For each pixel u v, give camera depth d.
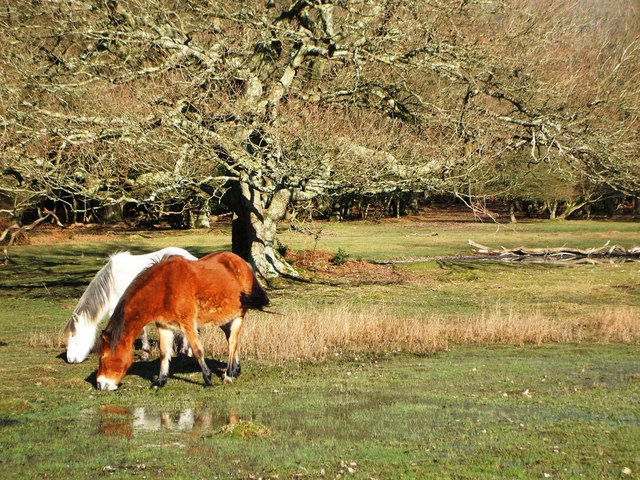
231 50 23.61
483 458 7.68
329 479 7.08
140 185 24.73
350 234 53.88
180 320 11.27
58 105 25.41
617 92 27.22
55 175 23.86
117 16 24.36
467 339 17.05
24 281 29.83
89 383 11.78
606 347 16.20
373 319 17.81
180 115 23.42
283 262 30.88
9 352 14.84
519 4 26.30
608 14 31.59
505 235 53.31
